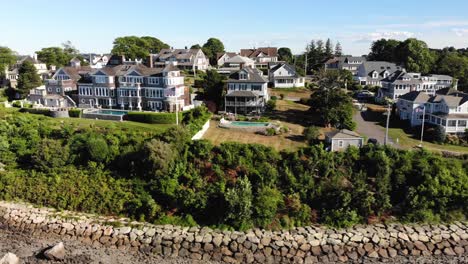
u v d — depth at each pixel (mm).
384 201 41062
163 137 48750
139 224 39531
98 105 79625
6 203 43250
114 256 34656
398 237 37781
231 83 75438
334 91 66812
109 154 48625
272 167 44688
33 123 59375
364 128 66688
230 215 38969
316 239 37281
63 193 43906
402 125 69375
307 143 54344
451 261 34812
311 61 146625
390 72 114438
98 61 140250
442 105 66000
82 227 38688
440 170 44219
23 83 93125
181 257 35000
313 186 42875
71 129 55219
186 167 45656
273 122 64438
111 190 44031
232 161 45625
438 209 41562
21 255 34188
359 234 38062
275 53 140250
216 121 64625
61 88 85062
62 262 33312
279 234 37969
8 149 51500
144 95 75375
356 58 133250
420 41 135000
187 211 41062
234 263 34531
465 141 60031
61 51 149875
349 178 44344
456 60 122625
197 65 122438
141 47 153375
